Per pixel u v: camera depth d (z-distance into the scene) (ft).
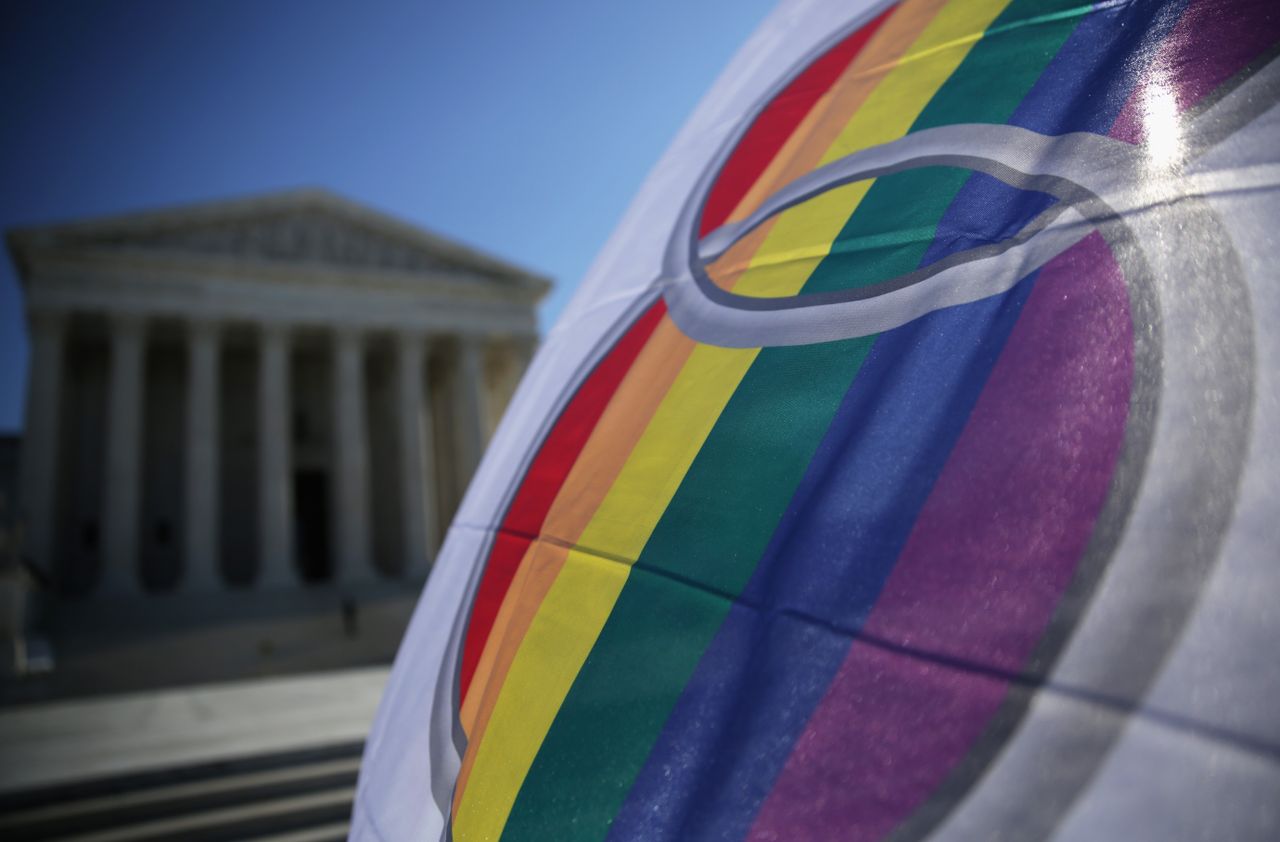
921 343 4.66
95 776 28.76
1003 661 3.38
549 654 5.29
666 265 7.55
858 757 3.52
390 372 192.65
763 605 4.33
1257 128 4.03
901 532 4.04
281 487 160.25
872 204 5.74
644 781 4.13
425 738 6.08
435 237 181.88
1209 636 2.95
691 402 5.82
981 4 6.45
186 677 121.19
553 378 8.14
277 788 30.25
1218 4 4.76
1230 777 2.63
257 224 170.40
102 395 171.32
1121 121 4.62
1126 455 3.55
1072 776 2.94
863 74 7.04
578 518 6.08
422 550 168.35
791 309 5.58
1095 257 4.20
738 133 8.07
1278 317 3.42
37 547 140.36
